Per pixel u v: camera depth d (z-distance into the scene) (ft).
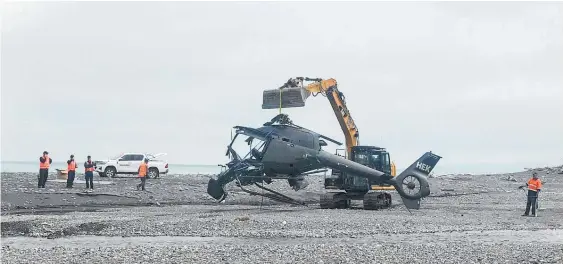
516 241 56.08
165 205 108.06
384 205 101.35
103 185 137.80
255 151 101.30
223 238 58.13
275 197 103.09
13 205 98.73
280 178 101.30
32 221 70.64
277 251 47.14
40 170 122.93
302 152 99.76
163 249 48.32
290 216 79.46
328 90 113.60
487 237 59.67
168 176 194.49
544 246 50.83
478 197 137.39
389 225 69.62
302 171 101.50
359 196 103.24
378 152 106.93
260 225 67.97
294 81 111.14
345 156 106.01
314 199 126.62
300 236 59.62
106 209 96.43
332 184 103.96
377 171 97.04
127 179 160.76
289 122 103.50
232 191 136.36
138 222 69.77
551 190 160.76
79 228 64.85
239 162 102.01
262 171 100.99
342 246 50.37
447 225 70.74
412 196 94.63
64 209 95.91
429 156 94.89
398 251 47.24
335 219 75.00
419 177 94.73
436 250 47.78
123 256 44.60
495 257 44.16
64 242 54.95
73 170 127.03
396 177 95.61
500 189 169.68
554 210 98.94
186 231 63.00
